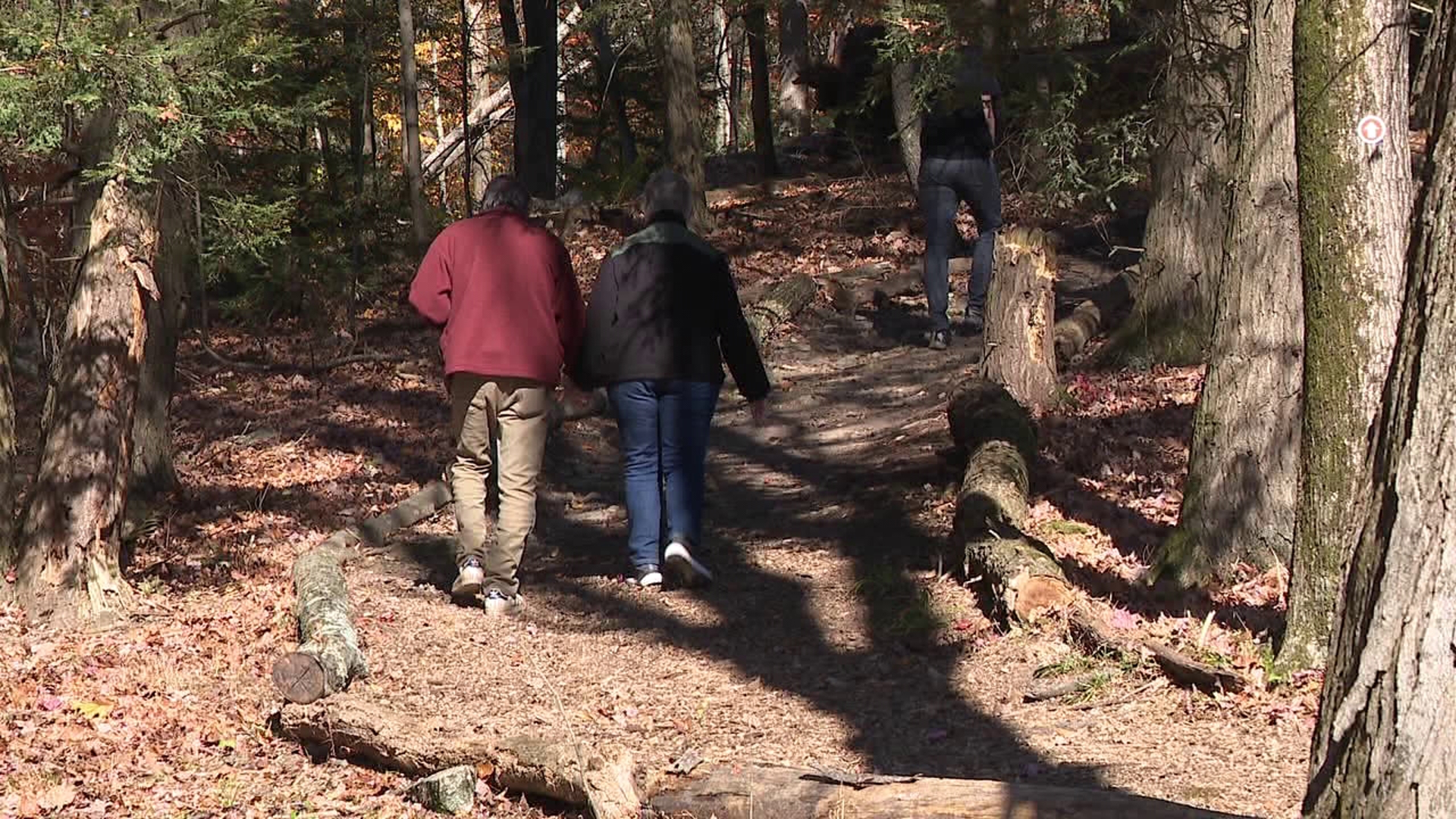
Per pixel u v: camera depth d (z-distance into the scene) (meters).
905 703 5.75
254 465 10.81
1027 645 6.25
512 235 7.36
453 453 11.09
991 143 13.10
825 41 29.72
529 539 9.29
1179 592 6.74
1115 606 6.59
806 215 19.25
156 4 8.05
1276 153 6.61
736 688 6.07
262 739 5.56
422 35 22.52
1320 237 5.32
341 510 9.60
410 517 9.43
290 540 8.83
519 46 21.12
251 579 7.95
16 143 7.59
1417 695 2.61
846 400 12.32
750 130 41.59
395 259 16.98
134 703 5.85
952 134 12.99
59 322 9.26
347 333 15.55
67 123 7.77
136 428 9.46
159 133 7.37
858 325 14.98
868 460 10.30
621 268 7.62
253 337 15.74
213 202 8.52
